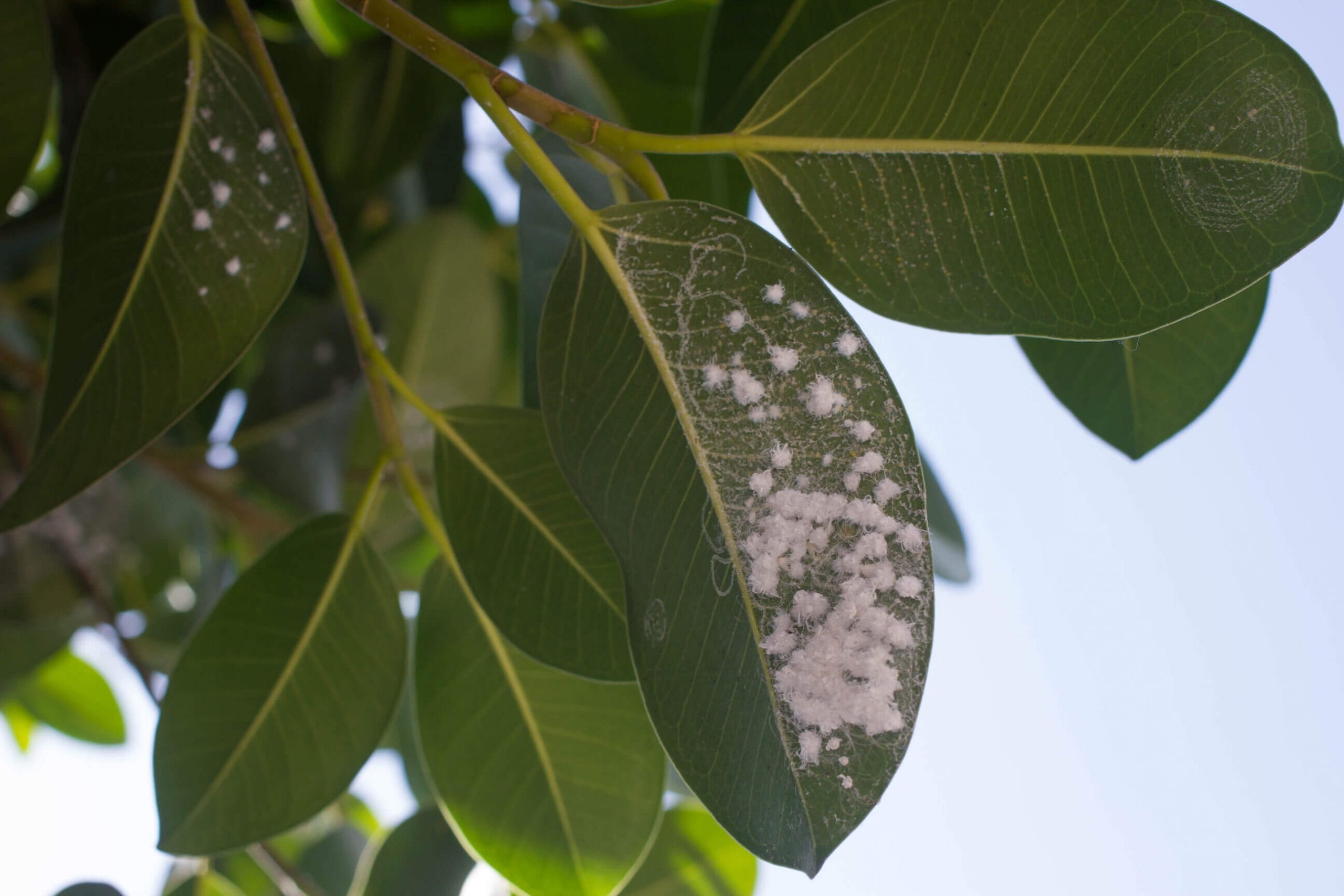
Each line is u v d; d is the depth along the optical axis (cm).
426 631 49
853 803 39
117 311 43
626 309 41
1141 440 49
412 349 64
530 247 47
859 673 40
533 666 50
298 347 60
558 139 48
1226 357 48
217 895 59
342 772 48
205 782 47
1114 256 41
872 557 40
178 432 64
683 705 40
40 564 60
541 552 46
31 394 62
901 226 42
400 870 54
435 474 46
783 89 42
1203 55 41
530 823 50
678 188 53
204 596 74
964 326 42
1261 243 41
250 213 44
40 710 79
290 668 48
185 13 44
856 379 41
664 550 40
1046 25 41
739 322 41
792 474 41
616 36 58
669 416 41
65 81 56
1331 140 41
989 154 42
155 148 44
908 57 42
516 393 72
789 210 42
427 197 67
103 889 51
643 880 58
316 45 59
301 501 61
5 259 61
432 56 41
